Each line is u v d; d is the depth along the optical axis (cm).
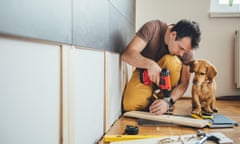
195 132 86
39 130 42
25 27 37
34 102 41
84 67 64
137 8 206
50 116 46
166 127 95
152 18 206
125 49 124
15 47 35
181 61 123
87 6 66
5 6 32
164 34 123
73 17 56
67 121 53
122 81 126
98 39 78
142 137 78
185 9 203
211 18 202
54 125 48
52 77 47
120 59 122
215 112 119
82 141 63
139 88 120
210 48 204
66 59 52
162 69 118
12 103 35
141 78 121
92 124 73
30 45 39
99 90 81
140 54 124
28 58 38
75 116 58
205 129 91
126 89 125
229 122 98
